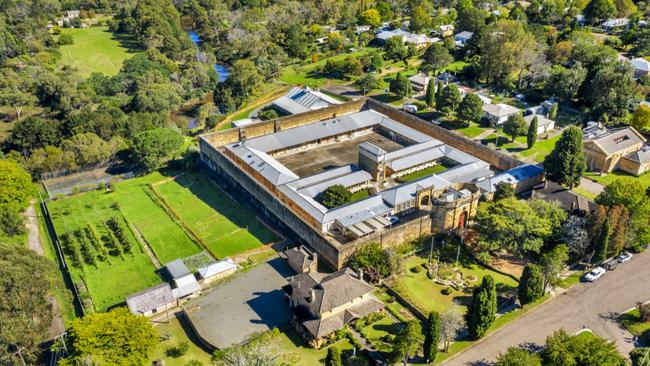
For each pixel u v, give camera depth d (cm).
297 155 19812
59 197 17338
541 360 9606
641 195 13750
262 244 14550
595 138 18162
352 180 16862
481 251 13512
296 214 14312
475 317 10612
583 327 11206
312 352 10825
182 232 15262
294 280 11819
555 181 16288
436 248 14000
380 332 11294
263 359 9744
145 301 11975
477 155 19088
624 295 12106
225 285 12975
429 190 15538
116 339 9925
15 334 10138
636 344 10756
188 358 10881
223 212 16188
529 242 12888
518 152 19675
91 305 12475
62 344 10806
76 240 15025
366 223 14388
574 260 13200
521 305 11806
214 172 18588
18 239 15325
